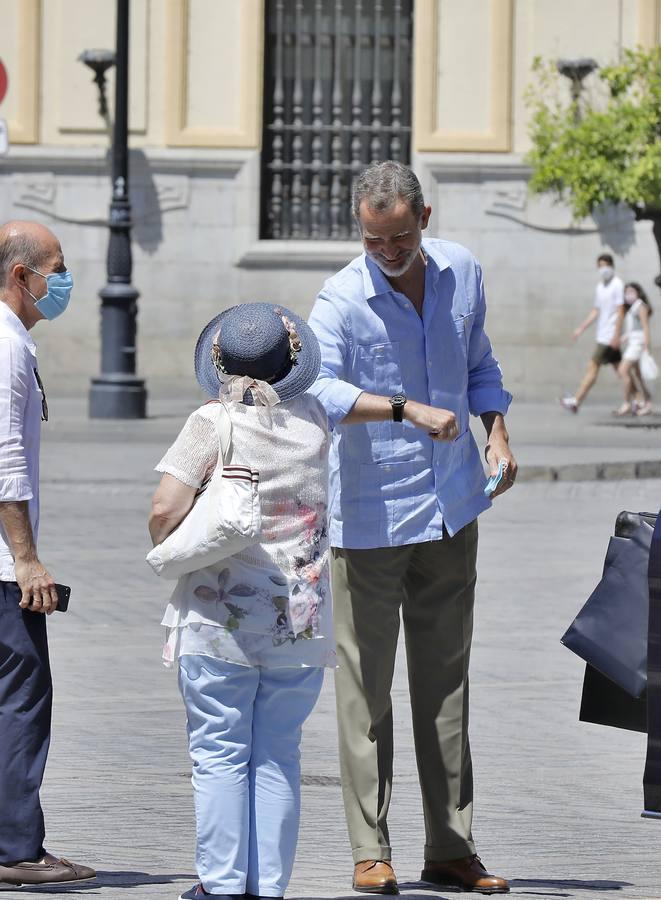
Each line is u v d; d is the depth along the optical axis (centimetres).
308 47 7431
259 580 1281
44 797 1811
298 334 1308
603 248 7331
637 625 1416
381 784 1487
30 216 7294
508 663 2597
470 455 1529
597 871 1548
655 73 6050
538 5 7356
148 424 6094
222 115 7369
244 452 1278
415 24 7356
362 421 1439
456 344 1498
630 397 6750
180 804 1792
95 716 2227
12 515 1426
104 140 7300
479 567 3494
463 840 1492
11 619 1441
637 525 1434
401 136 7475
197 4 7338
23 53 7256
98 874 1497
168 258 7350
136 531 3922
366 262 1486
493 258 7362
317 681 1311
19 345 1434
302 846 1636
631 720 1461
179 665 1304
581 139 5972
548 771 1977
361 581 1484
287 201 7469
